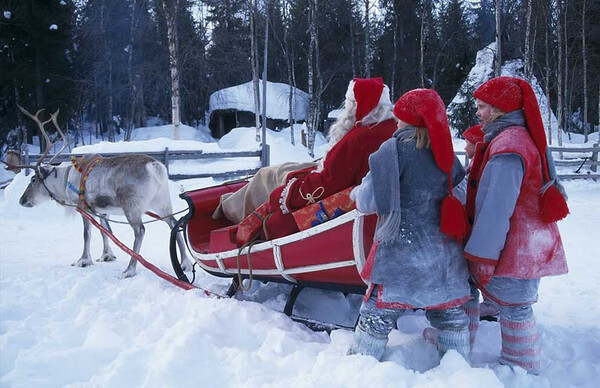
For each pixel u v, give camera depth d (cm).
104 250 649
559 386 295
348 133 361
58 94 2216
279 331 359
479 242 280
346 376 278
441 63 2992
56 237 830
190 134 2598
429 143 286
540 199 289
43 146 2217
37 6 2144
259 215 409
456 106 2441
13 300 468
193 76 2533
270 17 2419
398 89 2983
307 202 370
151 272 577
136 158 580
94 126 3005
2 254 693
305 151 1947
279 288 480
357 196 296
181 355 307
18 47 2123
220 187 512
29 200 644
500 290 299
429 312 310
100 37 2209
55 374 315
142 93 2475
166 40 2262
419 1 2811
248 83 2711
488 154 291
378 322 300
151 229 878
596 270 594
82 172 605
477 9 3384
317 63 2289
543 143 288
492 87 296
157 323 396
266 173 445
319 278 379
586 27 2464
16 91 2148
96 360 333
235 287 457
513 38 2586
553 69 2780
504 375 292
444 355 290
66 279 525
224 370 306
